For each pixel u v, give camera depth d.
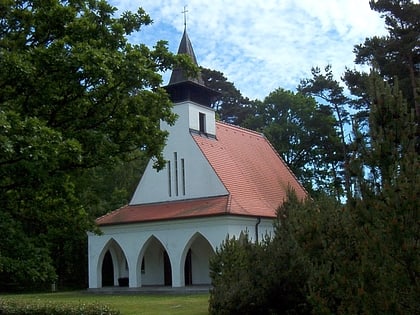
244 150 41.50
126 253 35.44
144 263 39.28
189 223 33.00
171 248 33.56
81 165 15.40
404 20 37.75
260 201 36.12
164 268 38.66
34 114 14.59
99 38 15.45
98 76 13.57
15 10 14.84
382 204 7.61
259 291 12.85
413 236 7.19
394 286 7.08
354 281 7.62
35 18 14.62
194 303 23.52
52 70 13.47
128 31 17.17
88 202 17.73
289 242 13.23
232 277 13.99
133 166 52.66
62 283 47.47
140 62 14.85
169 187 37.09
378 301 7.05
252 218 33.56
